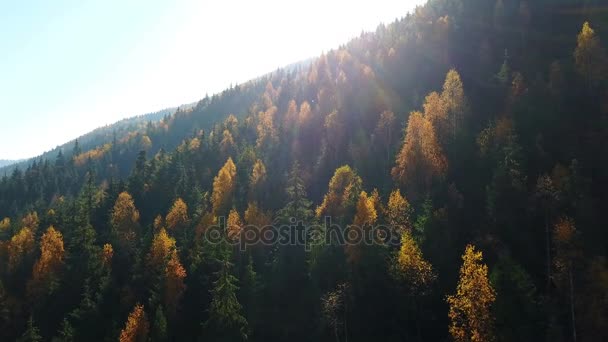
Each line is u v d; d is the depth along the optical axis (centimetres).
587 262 4741
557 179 5662
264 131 12612
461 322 4703
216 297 5681
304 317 5978
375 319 5484
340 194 7388
